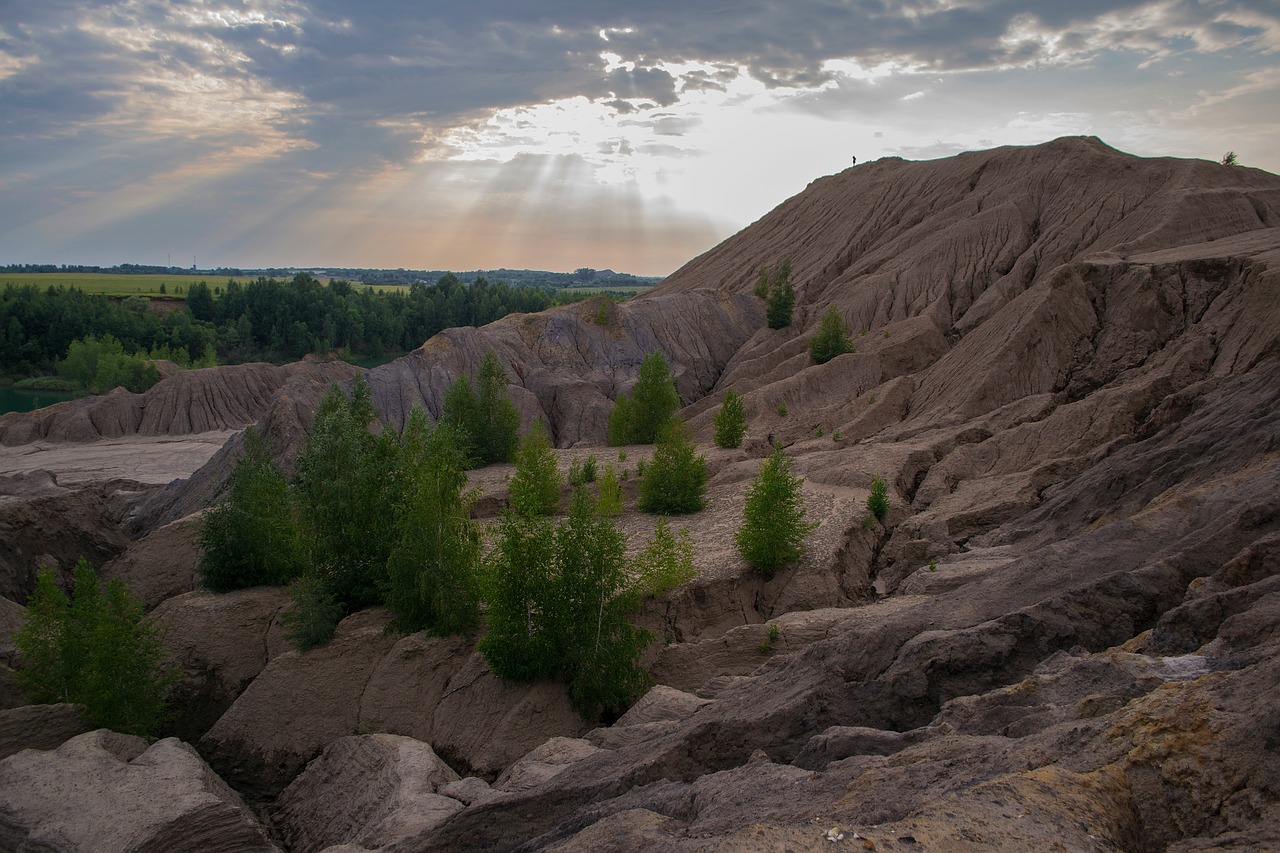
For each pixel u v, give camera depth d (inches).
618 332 3265.3
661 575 1072.8
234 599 1246.3
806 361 2647.6
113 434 3221.0
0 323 4980.3
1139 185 2827.3
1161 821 345.4
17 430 3127.5
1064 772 364.8
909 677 652.1
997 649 649.0
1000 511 1290.6
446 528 1072.8
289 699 1050.1
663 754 632.4
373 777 868.0
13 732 914.1
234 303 6023.6
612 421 2289.6
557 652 941.8
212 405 3412.9
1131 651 589.9
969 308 2694.4
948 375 2058.3
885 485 1492.4
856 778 448.8
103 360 4352.9
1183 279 1849.2
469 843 619.2
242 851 740.0
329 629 1111.0
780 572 1170.0
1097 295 1963.6
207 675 1162.6
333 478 1200.8
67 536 1599.4
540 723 925.8
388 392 2721.5
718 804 485.7
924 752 457.4
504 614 949.8
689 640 1064.8
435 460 1106.1
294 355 5826.8
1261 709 365.1
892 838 327.6
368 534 1195.9
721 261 4394.7
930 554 1230.3
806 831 348.5
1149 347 1765.5
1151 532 795.4
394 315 6491.1
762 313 3476.9
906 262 3100.4
